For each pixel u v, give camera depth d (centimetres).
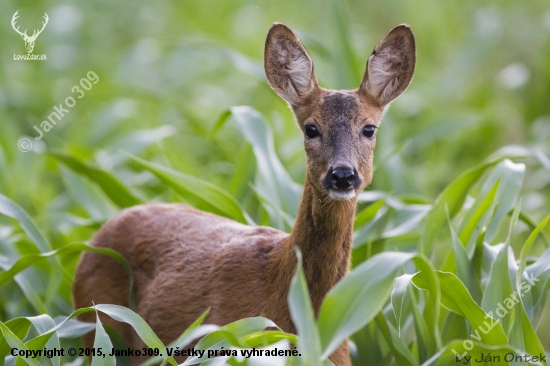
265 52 1045
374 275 724
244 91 1952
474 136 1853
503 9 2345
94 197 1348
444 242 1323
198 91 1998
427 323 973
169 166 1451
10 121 1745
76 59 2159
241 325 826
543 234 1109
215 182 1491
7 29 2209
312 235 940
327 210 932
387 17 2594
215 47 1588
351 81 1580
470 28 2408
